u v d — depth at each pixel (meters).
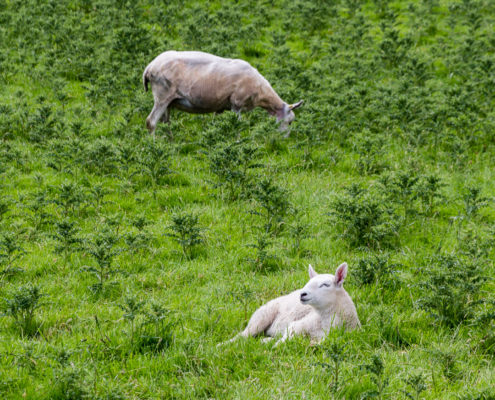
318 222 21.31
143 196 23.17
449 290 14.93
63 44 40.88
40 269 17.47
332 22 48.47
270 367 12.48
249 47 43.72
